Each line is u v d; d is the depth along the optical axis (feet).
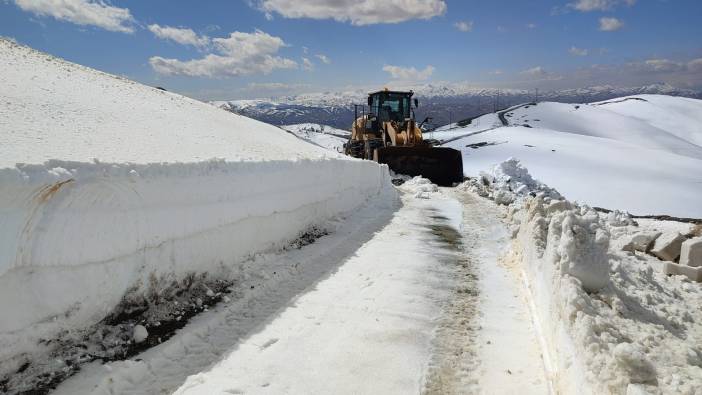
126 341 9.99
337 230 23.99
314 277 15.92
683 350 8.35
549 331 10.25
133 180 10.87
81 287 9.54
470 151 189.26
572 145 197.67
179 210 12.48
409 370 9.95
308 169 22.13
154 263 11.59
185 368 9.59
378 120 63.82
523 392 9.17
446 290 15.25
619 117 472.85
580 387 7.34
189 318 11.62
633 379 6.86
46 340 8.84
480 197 40.50
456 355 10.71
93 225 9.75
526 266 15.60
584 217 11.41
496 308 13.74
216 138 25.57
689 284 14.49
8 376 8.09
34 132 14.21
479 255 20.11
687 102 627.46
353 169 30.58
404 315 12.91
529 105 510.99
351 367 9.96
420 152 52.08
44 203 8.77
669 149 387.96
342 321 12.30
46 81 26.18
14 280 8.32
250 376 9.41
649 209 100.42
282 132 52.70
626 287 11.75
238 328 11.57
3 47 33.19
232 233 15.07
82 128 17.10
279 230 18.75
